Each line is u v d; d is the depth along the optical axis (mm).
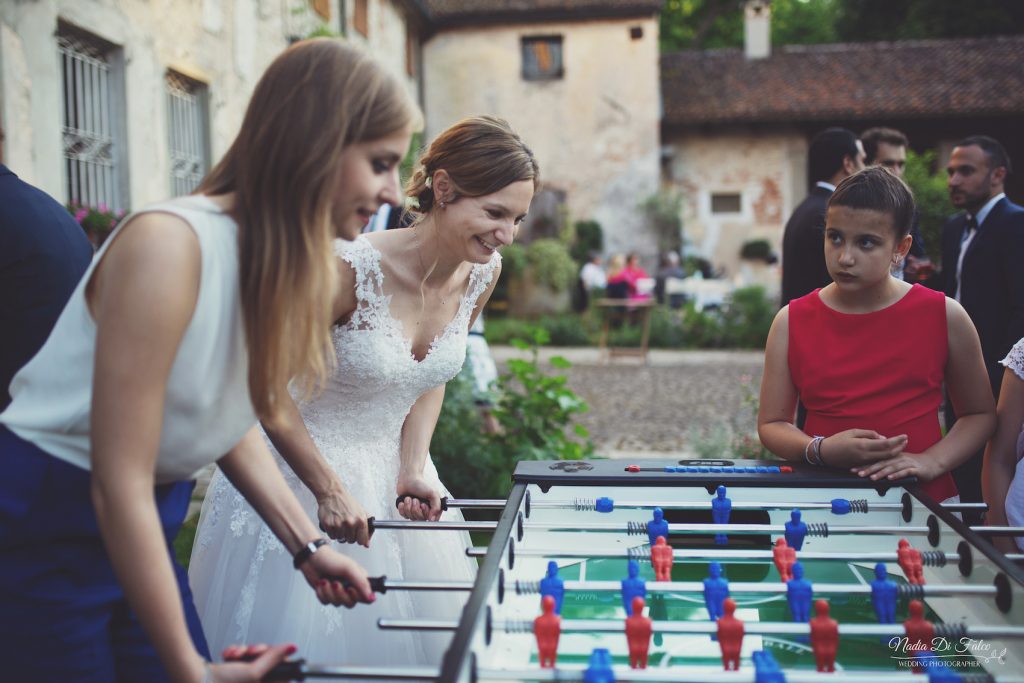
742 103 19078
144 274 1296
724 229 19453
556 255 17734
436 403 2512
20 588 1377
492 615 1441
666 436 7562
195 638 1562
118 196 7516
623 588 1564
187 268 1326
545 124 18312
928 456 2215
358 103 1387
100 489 1312
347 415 2244
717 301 16844
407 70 17406
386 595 2184
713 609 1533
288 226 1387
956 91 18938
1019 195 19359
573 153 18312
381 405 2268
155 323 1297
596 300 16703
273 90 1398
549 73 18281
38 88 6219
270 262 1377
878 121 19109
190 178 8914
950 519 1803
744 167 19312
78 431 1413
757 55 20656
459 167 2102
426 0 18281
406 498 2283
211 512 2262
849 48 20719
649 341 15750
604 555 1780
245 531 2184
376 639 2137
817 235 3865
